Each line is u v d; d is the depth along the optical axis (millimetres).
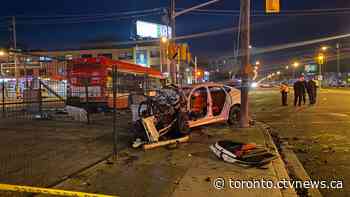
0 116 14883
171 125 9227
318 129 11898
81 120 13562
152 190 5141
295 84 22531
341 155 7816
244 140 9141
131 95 16500
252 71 11625
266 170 6234
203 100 11328
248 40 11617
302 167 6746
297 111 18844
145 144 8094
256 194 4969
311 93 23328
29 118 14234
